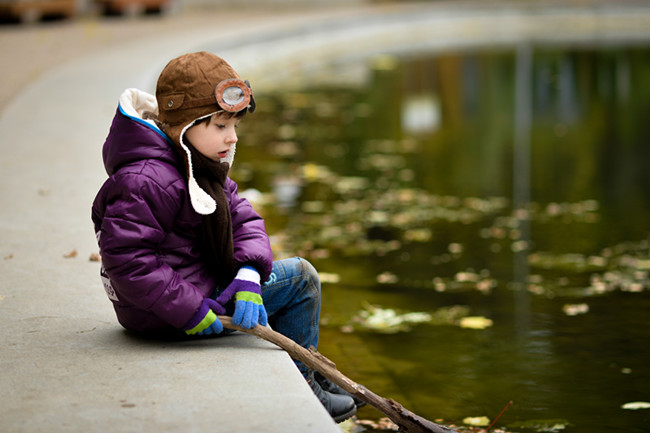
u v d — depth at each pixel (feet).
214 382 10.48
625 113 47.67
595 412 13.65
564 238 24.26
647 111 48.03
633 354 16.01
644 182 31.45
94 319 12.75
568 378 14.94
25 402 9.96
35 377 10.64
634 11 101.96
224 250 11.50
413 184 31.22
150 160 11.07
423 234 24.72
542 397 14.16
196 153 11.35
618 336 16.89
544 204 28.40
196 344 11.73
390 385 14.53
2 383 10.48
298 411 9.71
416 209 27.61
